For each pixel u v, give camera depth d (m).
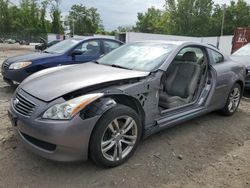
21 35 66.94
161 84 3.46
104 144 2.84
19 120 2.80
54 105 2.66
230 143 3.84
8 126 4.00
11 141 3.51
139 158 3.23
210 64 4.37
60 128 2.55
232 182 2.85
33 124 2.64
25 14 70.38
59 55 6.27
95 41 7.07
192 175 2.95
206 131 4.22
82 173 2.88
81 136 2.64
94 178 2.80
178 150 3.51
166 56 3.69
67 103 2.65
